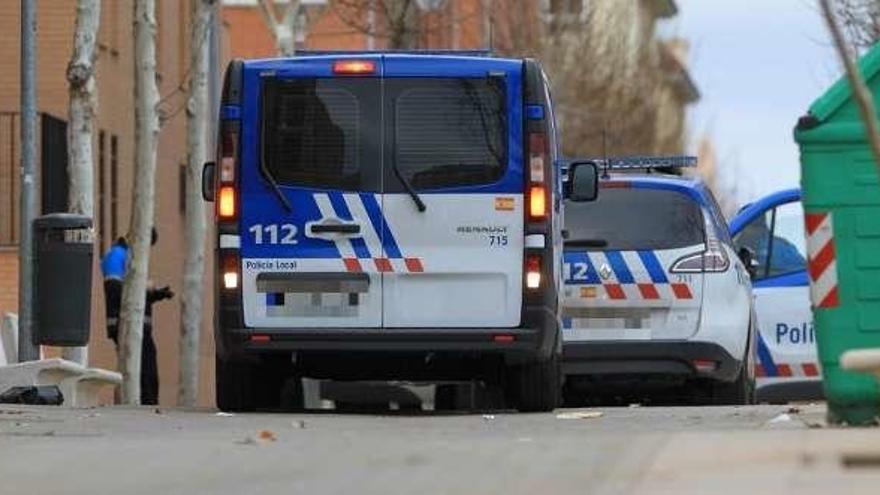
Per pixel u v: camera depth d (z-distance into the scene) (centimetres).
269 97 3128
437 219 3105
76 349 4450
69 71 4453
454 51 3325
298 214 3114
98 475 2028
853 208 2444
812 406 3209
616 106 13050
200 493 1886
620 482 1873
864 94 1923
